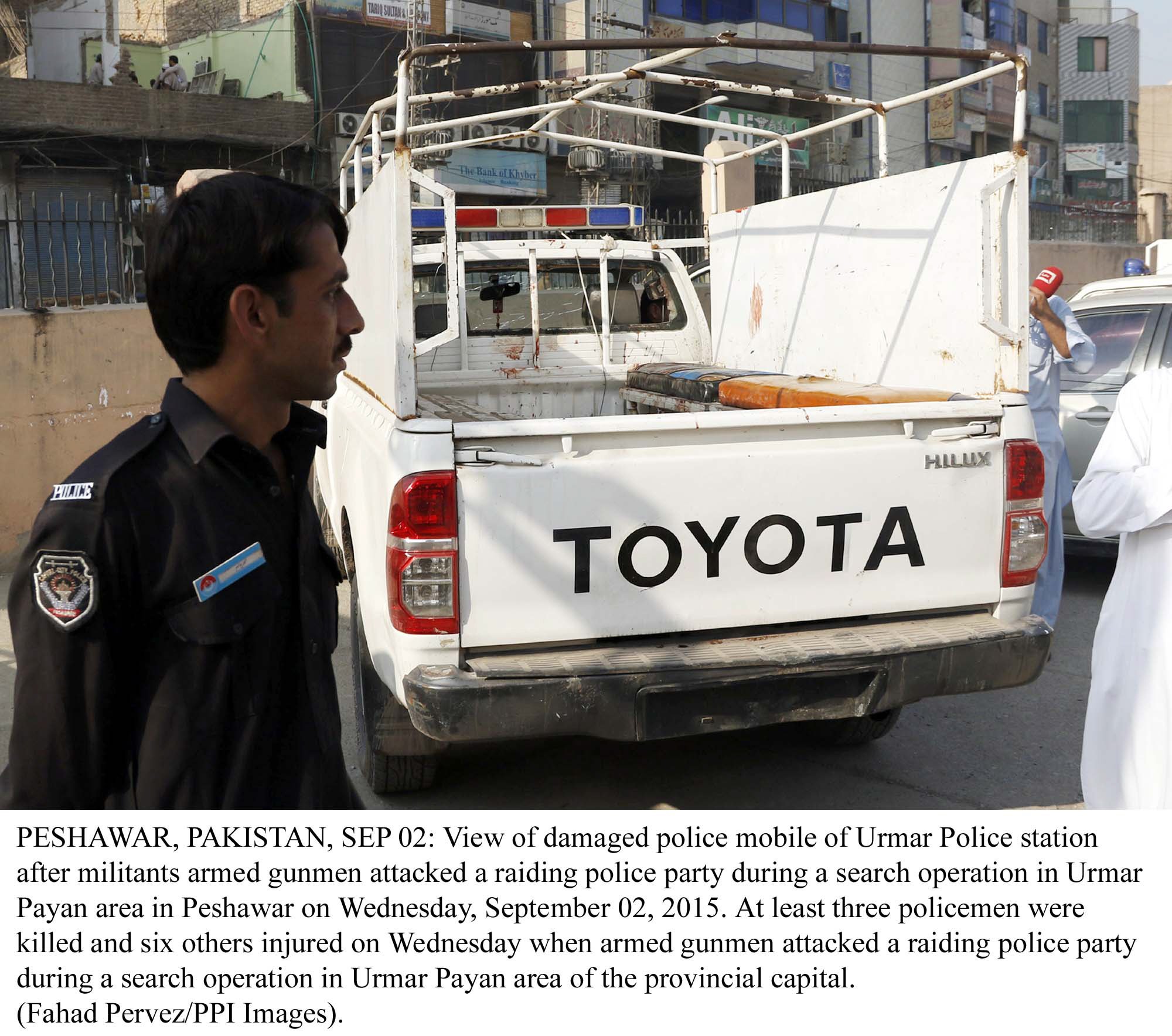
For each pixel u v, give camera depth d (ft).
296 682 4.88
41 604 4.21
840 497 10.89
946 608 11.46
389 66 77.15
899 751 14.34
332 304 4.67
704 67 95.45
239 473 4.59
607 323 19.57
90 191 66.49
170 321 4.50
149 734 4.47
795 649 10.48
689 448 10.46
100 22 79.15
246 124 70.95
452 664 10.03
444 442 9.89
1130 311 21.91
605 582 10.32
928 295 13.96
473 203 80.18
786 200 17.66
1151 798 8.61
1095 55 144.56
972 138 120.88
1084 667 17.52
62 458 23.86
